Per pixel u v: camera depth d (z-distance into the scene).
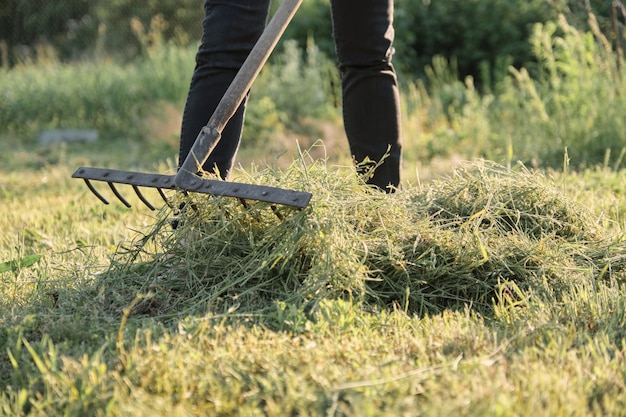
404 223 2.37
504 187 2.61
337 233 2.14
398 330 1.91
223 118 2.29
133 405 1.48
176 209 2.28
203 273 2.24
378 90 2.69
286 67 7.82
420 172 4.90
